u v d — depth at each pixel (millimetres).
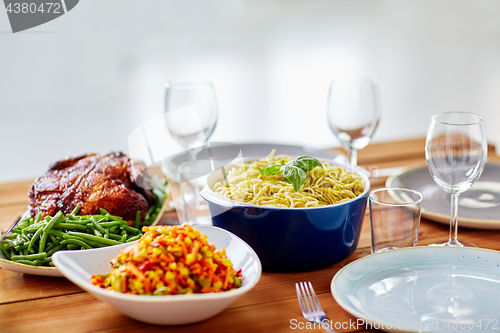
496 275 842
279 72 5160
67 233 955
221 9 7820
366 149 1704
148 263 730
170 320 750
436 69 5250
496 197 1230
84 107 4297
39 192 1095
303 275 933
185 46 5906
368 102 1228
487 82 4832
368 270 856
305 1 8750
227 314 810
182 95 1277
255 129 3936
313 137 3781
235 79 4941
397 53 5789
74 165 1230
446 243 1004
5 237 990
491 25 6832
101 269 825
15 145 3625
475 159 907
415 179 1338
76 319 807
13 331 778
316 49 5934
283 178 1013
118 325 786
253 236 910
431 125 934
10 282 929
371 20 7371
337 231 910
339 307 823
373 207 954
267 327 773
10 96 4539
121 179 1186
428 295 800
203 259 750
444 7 8055
